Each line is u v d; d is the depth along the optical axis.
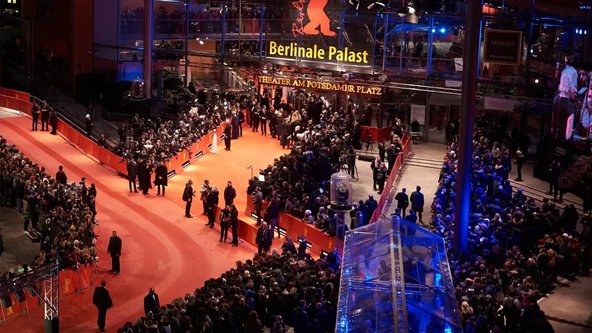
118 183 47.09
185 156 49.44
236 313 26.39
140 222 41.66
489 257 31.25
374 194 43.34
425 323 21.25
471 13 33.28
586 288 31.52
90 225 35.81
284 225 39.50
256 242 37.00
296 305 27.38
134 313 31.81
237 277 28.39
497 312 25.80
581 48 46.06
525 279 27.30
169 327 25.70
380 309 21.70
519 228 33.06
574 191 41.44
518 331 25.25
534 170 46.06
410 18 47.28
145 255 37.66
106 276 35.25
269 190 41.44
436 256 25.81
